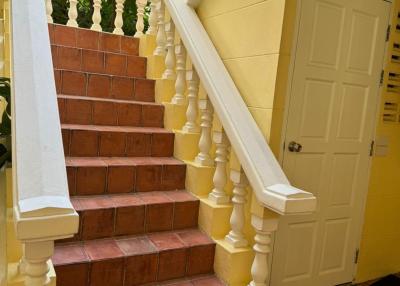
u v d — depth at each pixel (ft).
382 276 8.64
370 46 7.13
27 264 3.03
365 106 7.34
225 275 5.82
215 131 6.40
